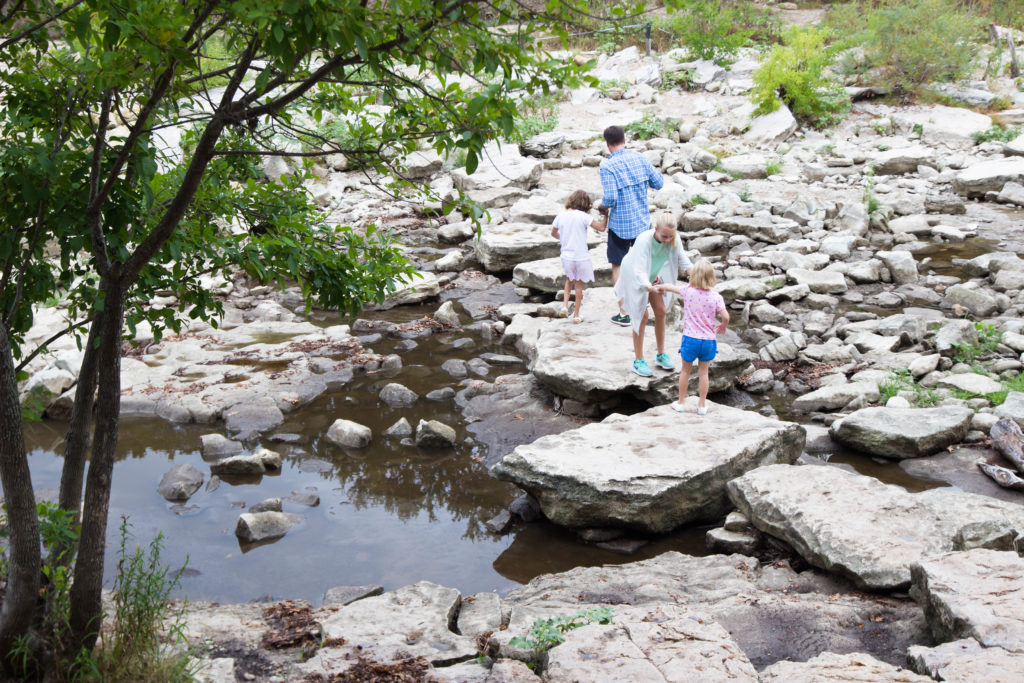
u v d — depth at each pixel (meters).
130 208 3.75
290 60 2.75
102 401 3.72
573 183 17.38
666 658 3.93
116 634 4.01
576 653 4.01
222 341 10.23
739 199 15.45
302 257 4.43
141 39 2.76
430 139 3.54
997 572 4.47
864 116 21.06
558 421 8.16
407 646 4.56
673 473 6.27
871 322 10.17
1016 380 8.54
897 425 7.41
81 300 4.21
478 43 3.01
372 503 6.89
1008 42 23.50
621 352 8.66
